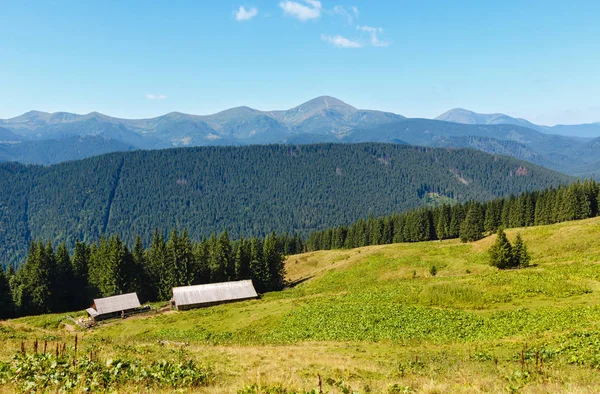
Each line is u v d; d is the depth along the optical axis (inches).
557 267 2480.3
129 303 3036.4
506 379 730.2
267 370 968.9
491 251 3085.6
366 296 2394.2
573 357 895.7
